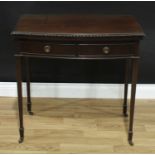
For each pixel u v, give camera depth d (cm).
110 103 267
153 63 262
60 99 272
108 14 249
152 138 226
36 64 263
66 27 201
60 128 236
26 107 260
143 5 246
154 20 250
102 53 197
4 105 262
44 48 197
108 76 267
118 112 255
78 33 190
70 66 263
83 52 197
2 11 249
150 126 239
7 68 267
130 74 262
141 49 258
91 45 195
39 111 255
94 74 266
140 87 269
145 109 259
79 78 268
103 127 237
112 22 212
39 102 267
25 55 200
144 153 213
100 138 226
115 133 231
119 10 248
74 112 255
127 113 254
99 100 271
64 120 245
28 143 221
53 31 193
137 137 227
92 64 262
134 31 194
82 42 194
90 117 249
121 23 210
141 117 249
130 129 218
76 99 272
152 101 270
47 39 192
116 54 197
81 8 248
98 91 271
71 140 224
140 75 267
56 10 249
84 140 224
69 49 196
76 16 226
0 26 253
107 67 263
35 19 218
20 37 193
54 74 267
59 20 216
